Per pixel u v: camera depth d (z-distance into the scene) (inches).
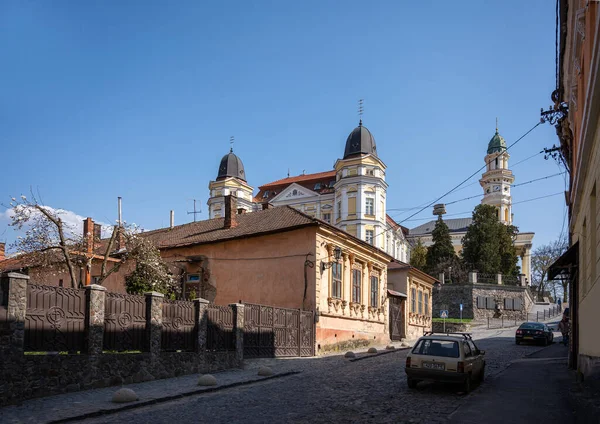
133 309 613.9
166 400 507.5
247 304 835.4
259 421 409.7
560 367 820.0
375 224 3053.6
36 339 495.5
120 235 1136.2
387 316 1437.0
